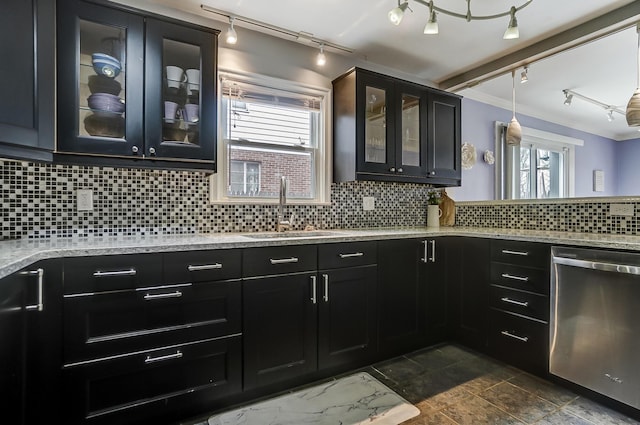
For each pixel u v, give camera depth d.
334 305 2.04
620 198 2.12
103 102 1.73
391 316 2.28
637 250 1.60
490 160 3.75
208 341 1.65
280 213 2.39
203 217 2.25
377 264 2.22
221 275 1.68
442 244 2.54
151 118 1.82
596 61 2.84
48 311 1.32
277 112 2.59
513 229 2.70
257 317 1.78
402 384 1.97
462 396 1.84
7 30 1.29
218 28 2.32
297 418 1.64
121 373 1.46
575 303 1.84
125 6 1.74
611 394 1.69
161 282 1.54
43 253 1.30
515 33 1.92
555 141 4.35
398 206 3.18
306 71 2.66
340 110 2.69
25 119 1.38
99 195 1.94
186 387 1.60
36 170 1.79
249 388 1.76
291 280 1.88
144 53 1.80
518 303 2.13
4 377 1.07
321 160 2.74
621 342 1.66
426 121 2.87
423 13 2.21
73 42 1.63
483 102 3.74
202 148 1.96
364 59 2.92
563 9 2.15
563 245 1.90
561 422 1.60
